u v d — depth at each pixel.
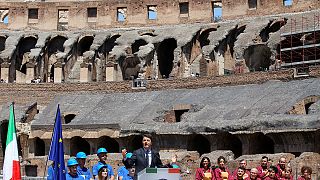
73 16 91.06
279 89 57.34
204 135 52.25
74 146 62.72
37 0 95.69
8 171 23.55
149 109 61.75
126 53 82.12
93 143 60.72
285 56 69.19
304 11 76.88
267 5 80.06
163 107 61.12
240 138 50.12
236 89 62.78
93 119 62.16
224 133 51.03
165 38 82.06
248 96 58.03
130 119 59.59
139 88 72.06
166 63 86.12
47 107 69.62
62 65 84.00
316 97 50.28
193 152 49.22
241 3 82.25
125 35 85.88
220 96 60.84
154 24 87.75
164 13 87.56
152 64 81.69
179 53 78.94
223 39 78.19
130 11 89.12
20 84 76.31
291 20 72.88
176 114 60.75
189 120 55.00
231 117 52.25
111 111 64.00
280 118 47.12
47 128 62.94
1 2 91.50
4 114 67.62
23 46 90.62
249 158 43.34
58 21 91.38
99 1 90.50
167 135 54.31
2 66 83.50
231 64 80.00
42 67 86.62
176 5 86.94
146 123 57.44
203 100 60.50
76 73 85.62
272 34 71.50
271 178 23.88
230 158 46.88
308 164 41.97
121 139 58.59
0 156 66.69
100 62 86.06
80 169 22.84
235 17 82.44
